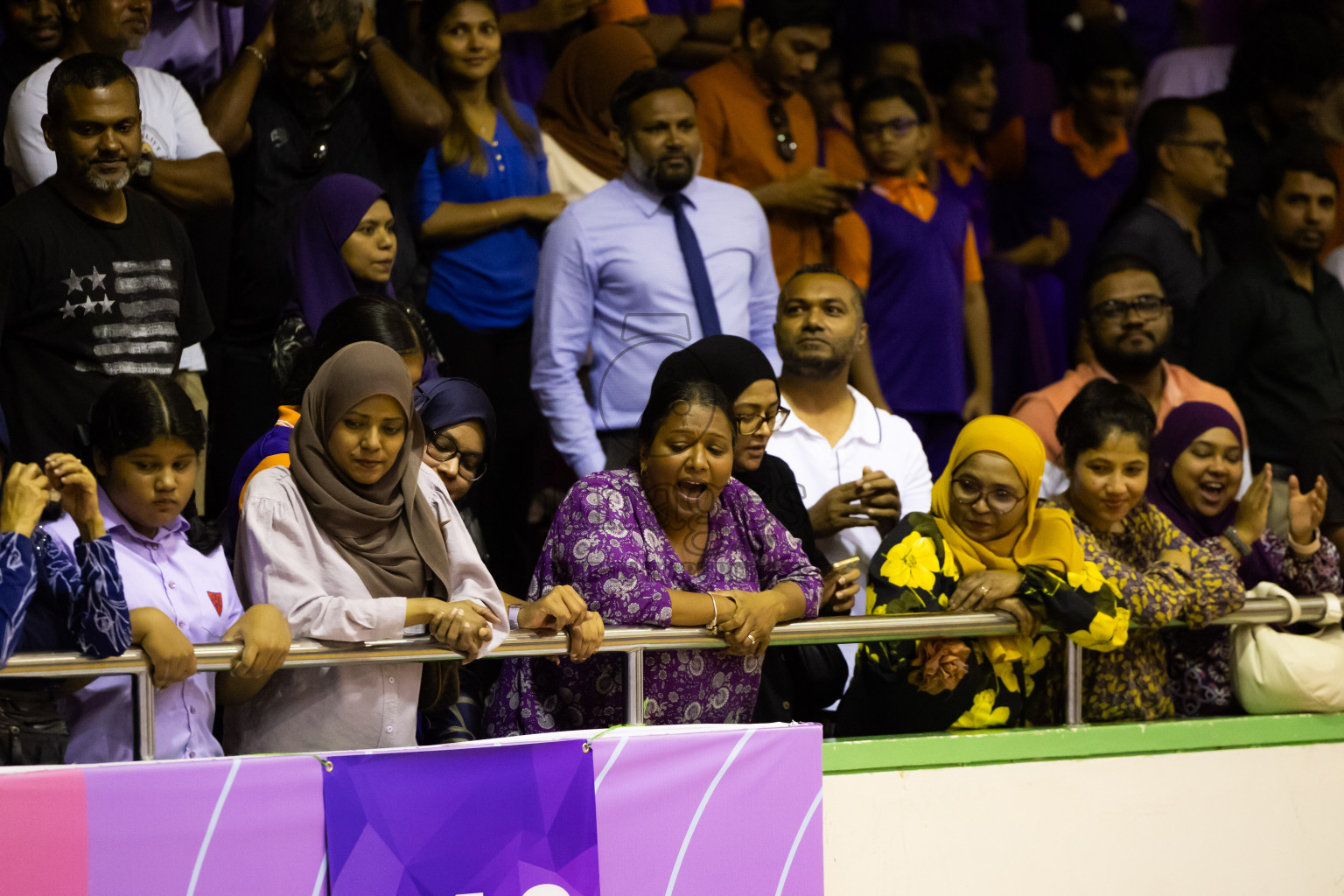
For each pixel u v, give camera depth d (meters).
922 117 18.16
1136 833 11.95
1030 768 11.59
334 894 9.14
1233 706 13.17
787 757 10.47
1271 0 22.11
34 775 8.50
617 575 10.12
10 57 14.21
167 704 9.58
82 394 12.15
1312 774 12.61
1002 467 11.60
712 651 10.70
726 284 15.72
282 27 14.65
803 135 18.20
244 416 14.55
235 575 9.90
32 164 13.47
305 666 9.45
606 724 10.62
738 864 10.28
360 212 13.28
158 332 12.59
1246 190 20.73
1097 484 12.34
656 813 10.02
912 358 17.62
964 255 18.48
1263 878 12.41
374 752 9.33
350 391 9.38
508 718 10.67
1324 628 13.20
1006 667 11.82
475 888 9.48
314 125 15.00
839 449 14.30
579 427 15.06
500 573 15.20
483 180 15.98
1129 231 19.58
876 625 10.95
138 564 9.59
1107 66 20.75
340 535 9.51
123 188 12.63
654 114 15.34
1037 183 20.98
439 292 15.84
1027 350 19.81
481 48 15.96
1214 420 14.14
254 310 14.79
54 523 9.55
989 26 21.02
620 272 15.24
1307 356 18.59
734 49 18.31
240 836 8.98
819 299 14.16
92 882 8.62
